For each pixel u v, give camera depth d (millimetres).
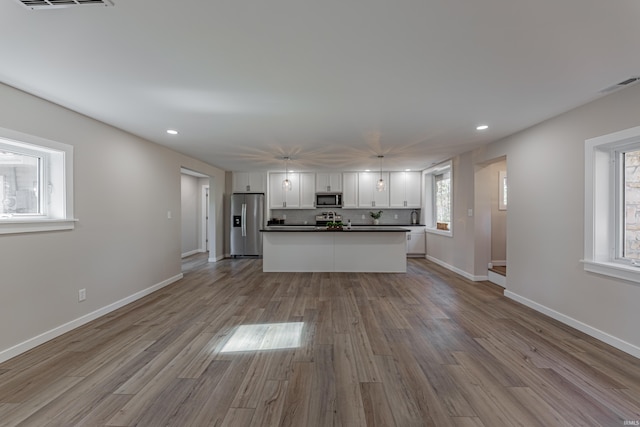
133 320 3318
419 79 2361
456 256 5730
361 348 2639
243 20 1626
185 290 4559
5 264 2416
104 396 1957
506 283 4203
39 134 2688
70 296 3029
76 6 1483
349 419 1748
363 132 3912
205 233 8750
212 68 2176
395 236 5770
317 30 1723
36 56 1983
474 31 1729
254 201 7504
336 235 5816
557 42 1835
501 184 5539
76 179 3098
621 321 2578
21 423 1706
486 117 3297
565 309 3180
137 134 4012
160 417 1764
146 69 2180
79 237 3141
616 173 2797
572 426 1680
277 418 1757
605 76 2301
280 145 4676
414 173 7746
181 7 1507
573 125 3047
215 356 2494
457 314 3494
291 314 3506
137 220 4121
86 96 2668
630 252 2734
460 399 1928
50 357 2469
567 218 3141
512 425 1693
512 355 2504
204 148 4902
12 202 2652
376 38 1806
